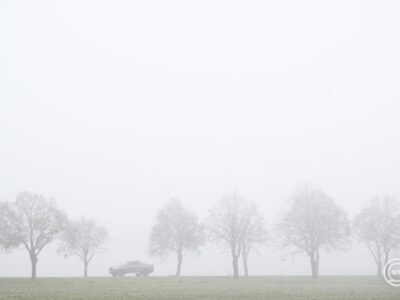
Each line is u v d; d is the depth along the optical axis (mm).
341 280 55344
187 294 35094
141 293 36062
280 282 51625
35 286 43406
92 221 72750
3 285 44750
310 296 33656
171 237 71625
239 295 34344
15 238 54062
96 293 35938
